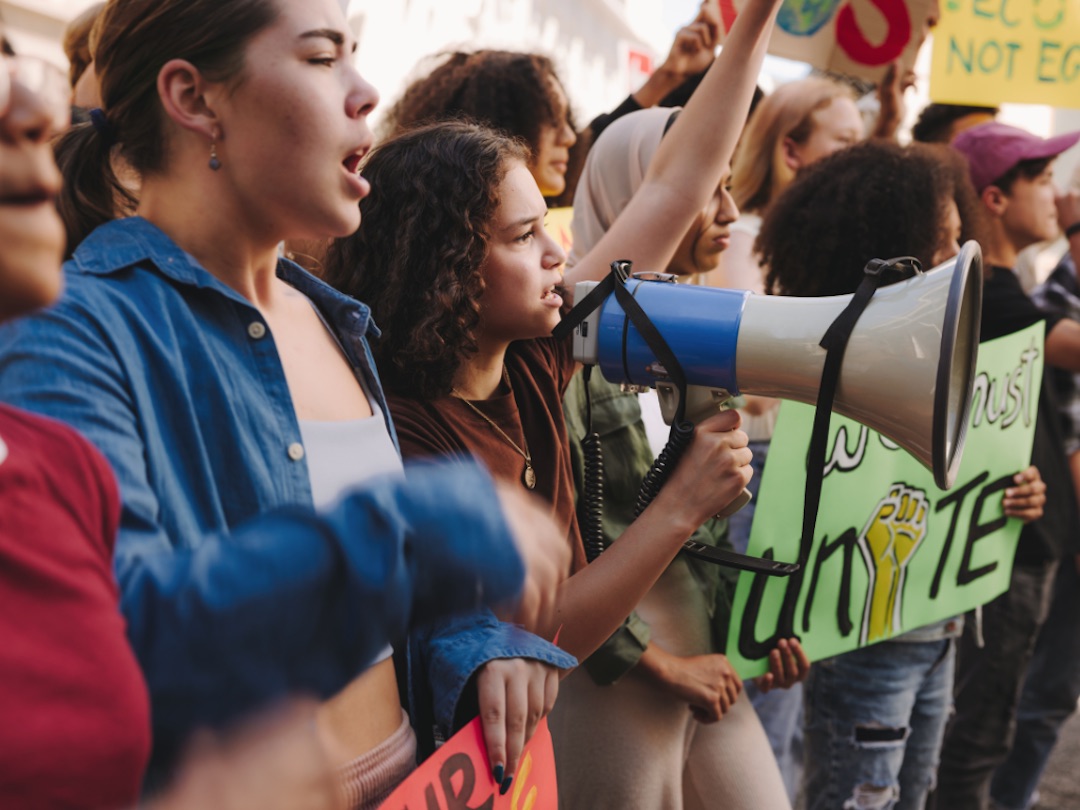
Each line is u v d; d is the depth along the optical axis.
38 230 0.56
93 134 1.07
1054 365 3.10
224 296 1.00
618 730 1.83
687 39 2.97
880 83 3.26
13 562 0.56
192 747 0.59
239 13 0.97
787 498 2.12
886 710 2.37
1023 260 4.41
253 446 0.98
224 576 0.59
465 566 0.66
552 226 2.64
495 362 1.55
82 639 0.56
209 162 1.01
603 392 1.87
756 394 1.46
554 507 1.58
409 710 1.27
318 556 0.60
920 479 2.32
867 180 2.25
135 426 0.89
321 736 0.68
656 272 1.65
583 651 1.47
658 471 1.51
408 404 1.43
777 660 2.10
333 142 1.01
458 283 1.42
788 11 3.07
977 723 2.86
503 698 1.20
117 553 0.69
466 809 1.15
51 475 0.65
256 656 0.59
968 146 3.31
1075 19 3.28
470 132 1.49
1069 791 3.72
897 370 1.31
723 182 2.07
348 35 1.04
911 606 2.34
